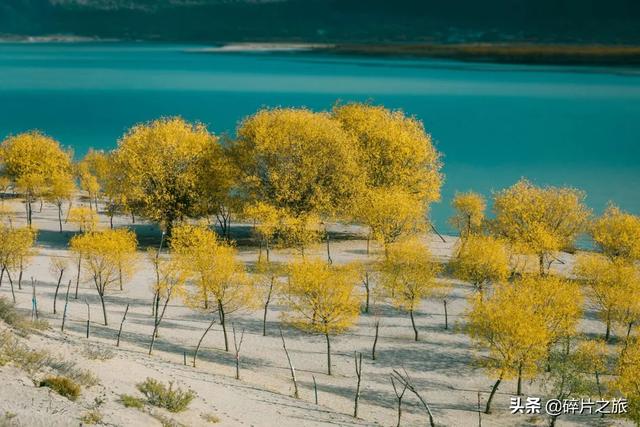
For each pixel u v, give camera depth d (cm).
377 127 10312
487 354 5772
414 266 6234
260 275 7025
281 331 5988
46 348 3669
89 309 5822
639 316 5947
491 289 7306
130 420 2861
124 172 9462
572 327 5378
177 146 9556
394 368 5462
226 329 6200
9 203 11831
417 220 8394
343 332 6203
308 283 5403
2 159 12606
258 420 3600
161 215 9369
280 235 9288
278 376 5100
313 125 9612
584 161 17388
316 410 4244
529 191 8575
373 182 9894
